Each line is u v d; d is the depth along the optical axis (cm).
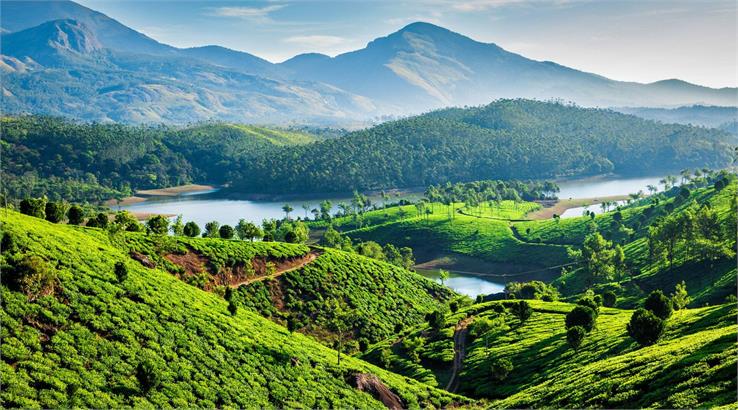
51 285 6912
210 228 16625
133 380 6188
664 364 6309
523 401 7394
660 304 9269
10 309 6172
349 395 7900
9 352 5650
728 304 8394
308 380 7931
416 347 11438
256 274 13275
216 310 9175
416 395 8669
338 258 15550
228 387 6906
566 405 6531
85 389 5678
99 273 8088
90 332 6606
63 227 9969
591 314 10119
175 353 7106
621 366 6988
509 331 11656
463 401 8744
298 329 11962
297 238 17875
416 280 17062
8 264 6794
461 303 15300
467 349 11312
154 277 9150
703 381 5422
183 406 6141
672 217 19388
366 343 12038
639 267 18275
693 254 15838
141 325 7300
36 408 5100
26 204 11125
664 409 5238
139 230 13375
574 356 8988
